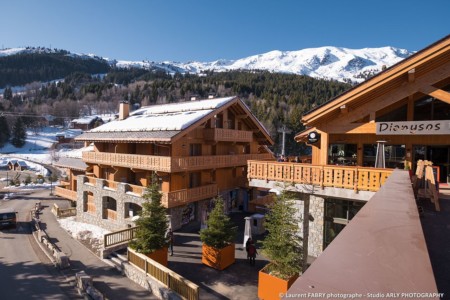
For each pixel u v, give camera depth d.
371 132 12.45
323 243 14.48
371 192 10.68
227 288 13.16
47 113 131.50
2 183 55.50
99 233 24.88
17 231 26.25
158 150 24.16
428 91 11.53
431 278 1.49
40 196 43.56
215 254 15.15
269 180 13.18
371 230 2.46
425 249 1.96
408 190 4.81
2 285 15.20
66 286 15.02
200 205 24.41
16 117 112.12
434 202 8.34
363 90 11.81
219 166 24.97
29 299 13.70
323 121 13.38
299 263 12.15
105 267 16.95
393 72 11.17
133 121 29.17
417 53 10.70
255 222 20.64
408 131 11.27
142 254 15.06
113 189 25.89
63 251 20.28
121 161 25.33
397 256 1.83
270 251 11.87
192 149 24.44
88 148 36.03
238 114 28.39
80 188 30.06
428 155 13.95
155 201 15.54
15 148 97.56
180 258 16.72
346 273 1.56
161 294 13.07
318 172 11.81
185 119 23.50
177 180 22.89
